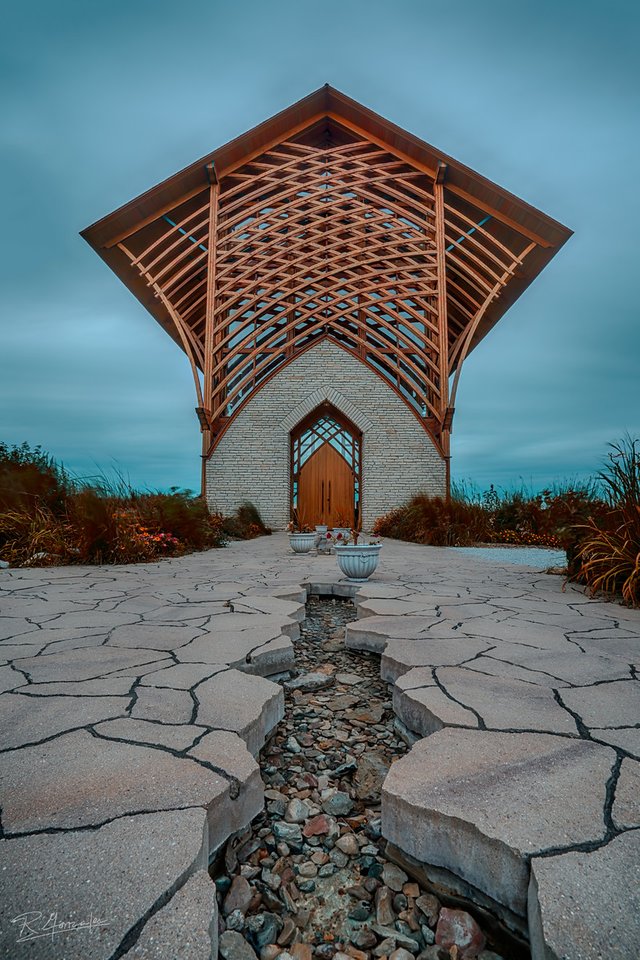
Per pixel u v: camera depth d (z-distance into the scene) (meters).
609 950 0.68
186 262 14.62
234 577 4.70
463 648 2.21
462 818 0.96
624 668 1.92
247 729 1.39
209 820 1.00
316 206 13.81
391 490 13.62
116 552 6.08
